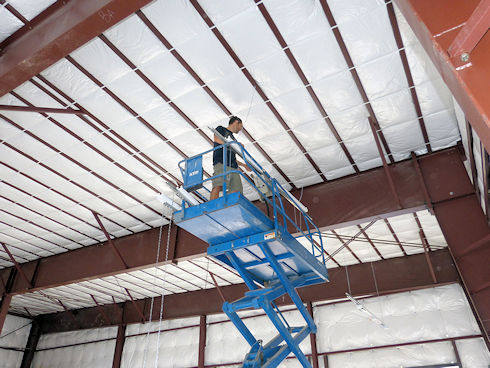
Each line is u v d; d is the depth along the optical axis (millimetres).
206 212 7324
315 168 14125
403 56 9961
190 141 12734
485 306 10633
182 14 8836
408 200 12820
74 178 14664
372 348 20062
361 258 21422
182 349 25031
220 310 24734
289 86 10797
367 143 12953
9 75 8492
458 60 3910
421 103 11406
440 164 13008
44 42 7996
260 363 7312
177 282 24688
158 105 11336
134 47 9594
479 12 3639
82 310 30734
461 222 11805
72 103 11172
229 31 9250
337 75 10492
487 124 3574
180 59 9898
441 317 19391
